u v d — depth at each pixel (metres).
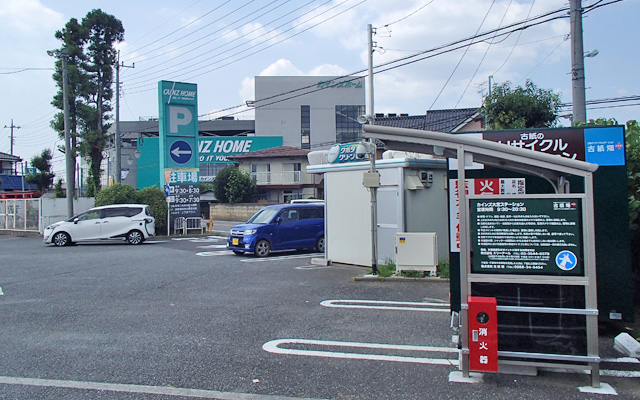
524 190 6.44
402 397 4.47
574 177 6.25
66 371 5.23
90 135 33.47
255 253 15.45
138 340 6.35
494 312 4.64
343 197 12.99
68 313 7.91
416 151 5.79
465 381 4.81
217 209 49.81
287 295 9.14
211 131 75.06
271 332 6.64
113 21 34.75
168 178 26.00
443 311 7.64
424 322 6.99
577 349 4.67
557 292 4.72
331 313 7.64
